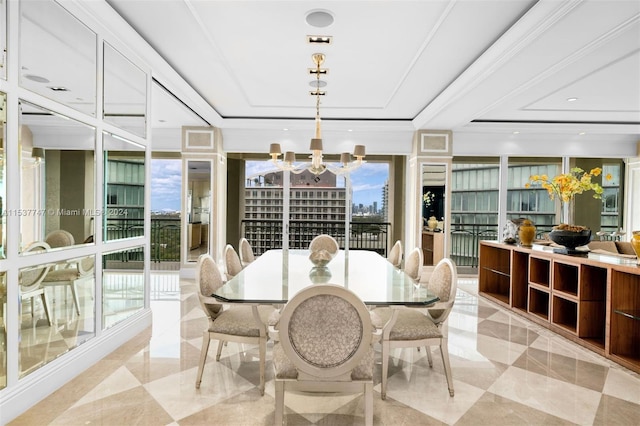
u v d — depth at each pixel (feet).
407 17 9.36
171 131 21.27
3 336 6.48
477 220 22.67
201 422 6.42
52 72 7.57
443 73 13.12
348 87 14.88
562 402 7.23
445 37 10.30
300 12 9.18
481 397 7.41
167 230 24.77
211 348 9.94
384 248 24.81
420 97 16.10
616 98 15.51
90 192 8.92
